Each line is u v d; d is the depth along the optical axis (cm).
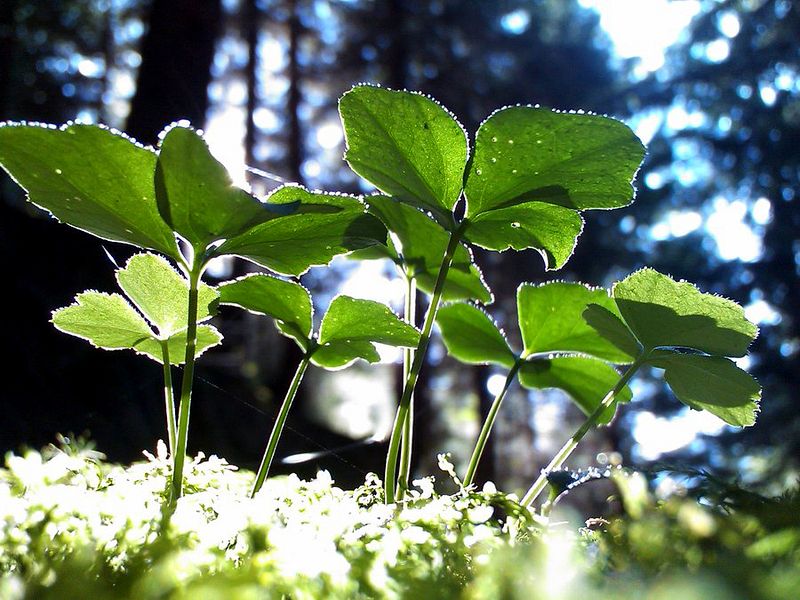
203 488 11
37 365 35
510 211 12
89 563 6
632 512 7
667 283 12
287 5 167
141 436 34
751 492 8
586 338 14
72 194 10
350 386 161
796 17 127
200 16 58
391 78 155
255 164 164
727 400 12
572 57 162
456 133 12
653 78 140
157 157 9
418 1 159
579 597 5
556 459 12
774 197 126
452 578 6
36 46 135
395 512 10
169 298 12
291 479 11
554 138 12
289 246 11
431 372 138
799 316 119
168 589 5
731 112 133
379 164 12
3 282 40
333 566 6
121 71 151
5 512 7
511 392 162
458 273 15
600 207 12
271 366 101
